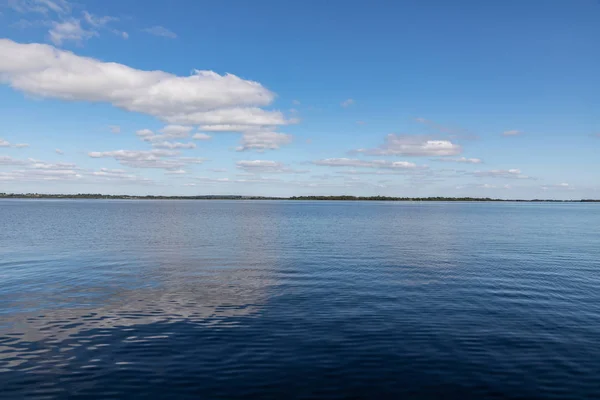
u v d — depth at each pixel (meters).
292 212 134.38
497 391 10.22
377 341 13.41
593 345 13.05
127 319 15.83
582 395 10.03
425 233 54.78
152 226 65.62
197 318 15.98
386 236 50.31
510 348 12.81
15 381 10.75
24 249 36.53
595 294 19.69
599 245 40.44
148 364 11.73
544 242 43.31
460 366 11.56
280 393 10.12
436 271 25.86
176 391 10.22
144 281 22.83
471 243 42.31
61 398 9.94
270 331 14.41
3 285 21.72
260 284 22.06
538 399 9.86
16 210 132.12
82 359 12.08
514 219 95.62
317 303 18.14
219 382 10.67
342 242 43.38
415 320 15.58
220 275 24.62
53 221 75.75
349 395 10.05
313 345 13.09
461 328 14.66
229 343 13.29
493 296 19.30
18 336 13.93
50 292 20.17
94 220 80.12
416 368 11.43
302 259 31.09
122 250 36.22
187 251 35.75
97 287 21.31
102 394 10.12
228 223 74.88
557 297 19.09
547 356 12.20
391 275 24.61
